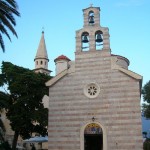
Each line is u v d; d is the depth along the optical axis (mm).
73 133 29047
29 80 38469
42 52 77250
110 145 27422
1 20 24391
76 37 32375
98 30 31906
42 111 38562
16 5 24812
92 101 29422
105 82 29625
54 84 31297
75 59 31484
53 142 29281
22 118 37500
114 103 28625
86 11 33094
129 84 28797
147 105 54062
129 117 27781
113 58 30250
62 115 29953
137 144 26812
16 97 39281
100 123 28406
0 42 25250
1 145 39938
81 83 30438
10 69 40000
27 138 39500
